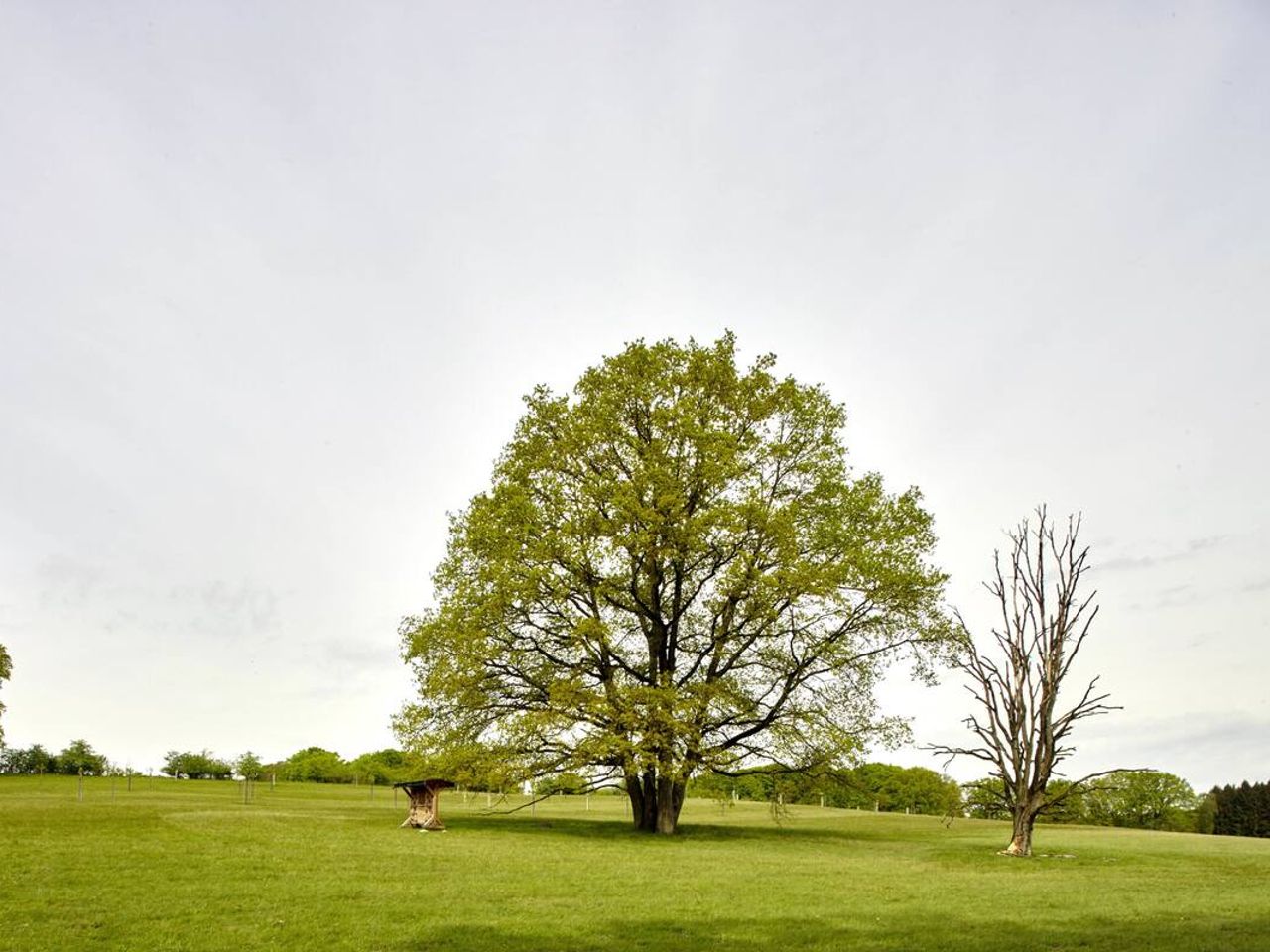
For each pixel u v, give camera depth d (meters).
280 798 60.97
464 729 38.09
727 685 37.03
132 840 26.64
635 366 39.22
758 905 19.23
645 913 17.97
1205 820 105.81
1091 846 39.44
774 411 39.81
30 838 26.11
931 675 37.56
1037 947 15.20
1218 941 15.62
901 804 101.06
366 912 17.14
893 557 36.53
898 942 15.58
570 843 32.41
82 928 15.00
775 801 41.16
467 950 14.44
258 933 15.03
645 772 37.03
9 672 70.31
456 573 38.88
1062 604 34.56
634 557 36.03
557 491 37.88
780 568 35.06
